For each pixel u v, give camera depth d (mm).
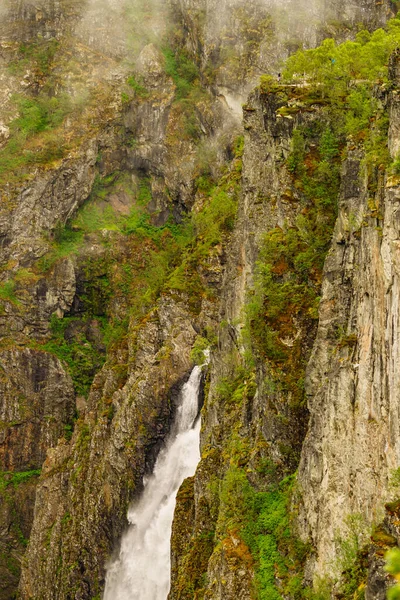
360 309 75062
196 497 102562
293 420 87312
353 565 71625
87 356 186250
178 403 135625
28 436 178750
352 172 80812
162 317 143750
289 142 97500
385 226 72000
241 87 184875
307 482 79875
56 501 151250
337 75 97375
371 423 71750
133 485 134250
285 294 91938
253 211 100500
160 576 126438
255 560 83375
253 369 96875
